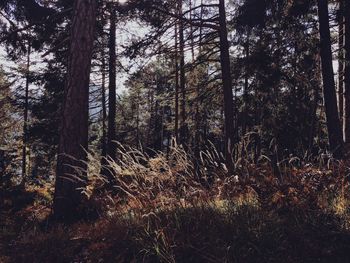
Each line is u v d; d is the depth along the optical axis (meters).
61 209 7.70
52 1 15.71
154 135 41.69
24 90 19.66
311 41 14.64
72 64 8.28
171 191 5.71
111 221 5.75
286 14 14.13
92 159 6.51
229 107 14.59
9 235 6.93
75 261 5.29
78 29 8.38
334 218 5.18
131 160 5.96
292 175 5.86
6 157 12.92
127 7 13.66
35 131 19.20
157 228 5.09
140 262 4.84
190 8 14.61
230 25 15.90
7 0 13.55
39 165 22.83
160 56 14.70
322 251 4.59
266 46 16.42
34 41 13.73
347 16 13.57
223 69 14.76
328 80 12.62
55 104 19.16
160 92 16.27
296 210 5.33
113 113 18.53
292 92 21.41
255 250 4.66
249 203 5.50
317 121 22.23
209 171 6.18
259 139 20.14
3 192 10.91
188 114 17.33
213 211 5.30
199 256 4.69
